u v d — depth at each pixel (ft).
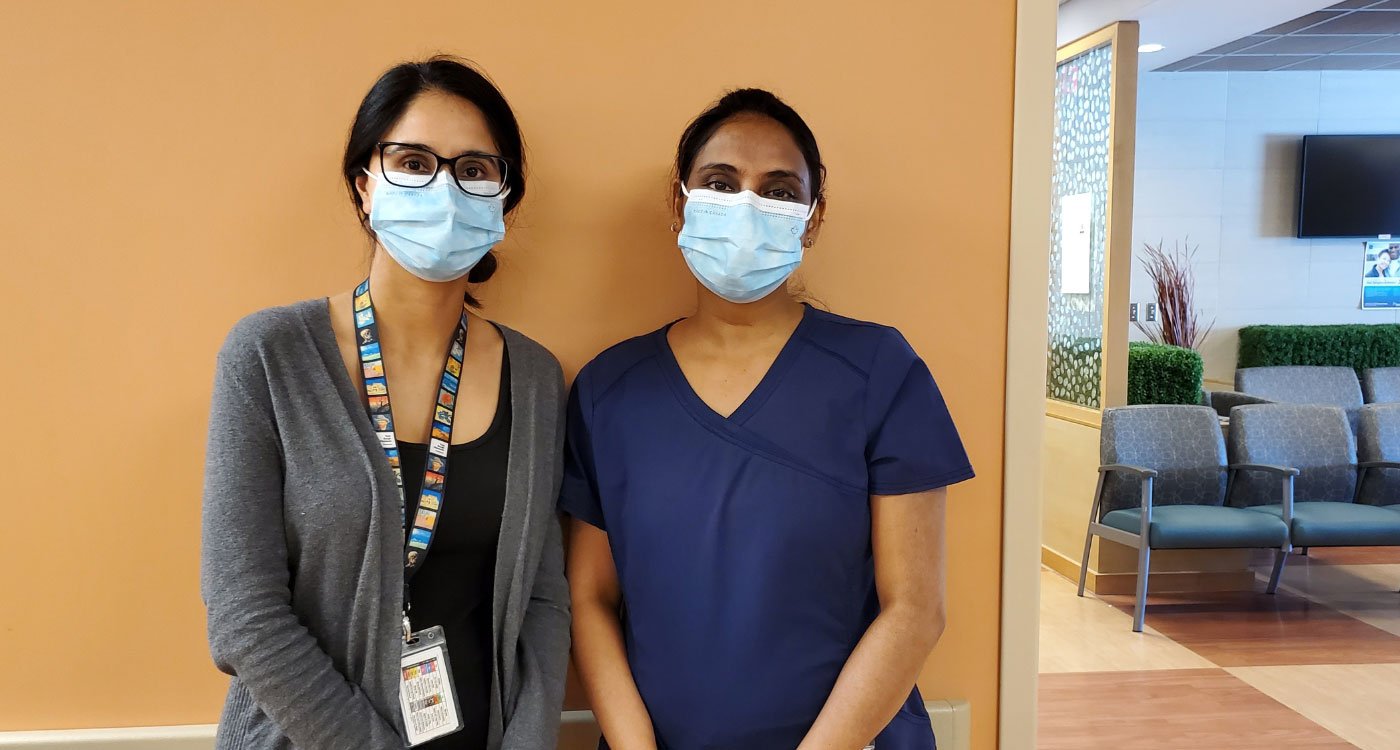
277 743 3.01
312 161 4.30
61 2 4.11
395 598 3.09
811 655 3.44
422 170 3.28
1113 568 13.16
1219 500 12.85
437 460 3.32
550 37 4.38
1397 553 15.20
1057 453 14.32
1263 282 22.17
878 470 3.57
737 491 3.46
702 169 3.59
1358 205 21.65
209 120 4.24
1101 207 13.08
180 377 4.33
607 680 3.64
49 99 4.16
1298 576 13.97
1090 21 13.33
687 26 4.43
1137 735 8.83
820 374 3.60
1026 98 4.56
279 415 3.01
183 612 4.40
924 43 4.54
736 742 3.42
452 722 3.22
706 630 3.43
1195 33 16.11
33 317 4.24
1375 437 13.52
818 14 4.48
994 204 4.65
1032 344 4.66
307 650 2.92
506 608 3.35
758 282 3.54
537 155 4.43
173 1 4.17
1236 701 9.58
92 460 4.31
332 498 3.00
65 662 4.36
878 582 3.61
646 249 4.54
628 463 3.65
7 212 4.18
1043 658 10.77
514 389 3.54
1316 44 18.16
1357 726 9.01
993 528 4.78
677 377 3.69
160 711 4.42
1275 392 17.60
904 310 4.66
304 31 4.24
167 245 4.27
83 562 4.34
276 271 4.35
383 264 3.39
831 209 4.58
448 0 4.31
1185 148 21.76
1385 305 22.22
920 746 3.69
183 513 4.37
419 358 3.44
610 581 3.95
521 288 4.51
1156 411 12.79
